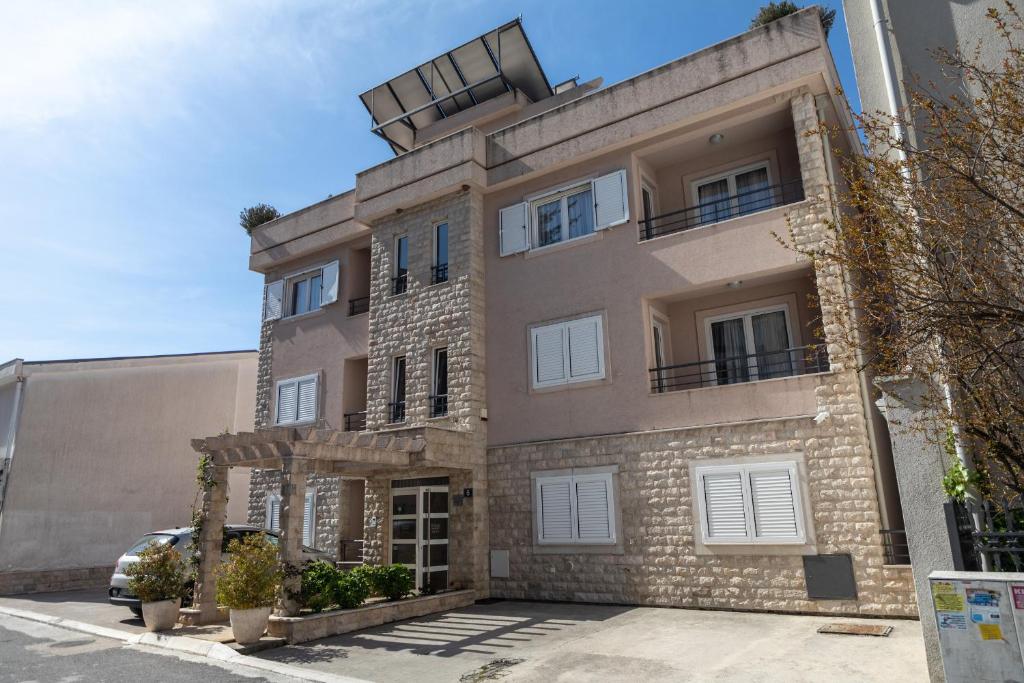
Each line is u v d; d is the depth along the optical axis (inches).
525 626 410.9
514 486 534.6
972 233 234.1
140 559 446.0
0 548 684.7
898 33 392.5
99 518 743.7
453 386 567.5
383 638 392.5
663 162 558.3
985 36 370.6
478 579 522.3
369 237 705.6
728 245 477.7
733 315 520.4
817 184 450.3
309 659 346.9
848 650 314.8
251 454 451.2
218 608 464.1
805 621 386.9
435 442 510.0
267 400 748.0
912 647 313.6
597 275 528.4
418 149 627.5
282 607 399.5
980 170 243.3
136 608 504.7
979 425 242.2
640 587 465.7
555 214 571.2
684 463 463.8
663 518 465.1
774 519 423.8
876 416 431.8
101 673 332.2
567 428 519.5
